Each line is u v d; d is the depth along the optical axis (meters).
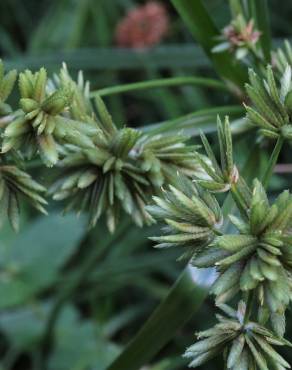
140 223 0.30
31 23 0.71
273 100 0.26
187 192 0.26
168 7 0.70
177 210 0.26
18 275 0.54
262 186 0.26
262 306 0.25
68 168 0.29
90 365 0.51
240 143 0.37
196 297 0.31
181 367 0.52
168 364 0.46
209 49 0.35
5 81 0.28
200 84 0.34
